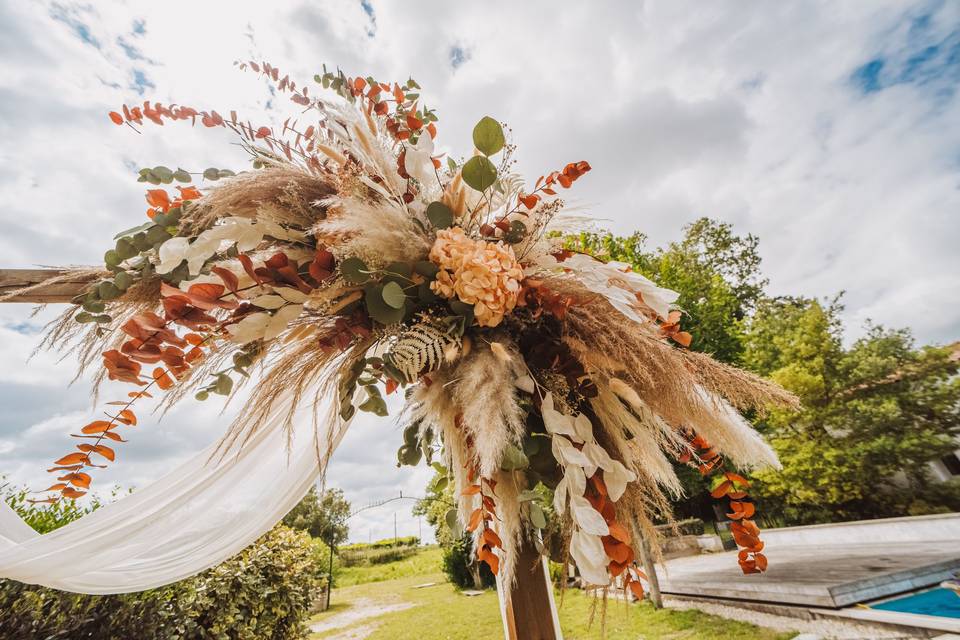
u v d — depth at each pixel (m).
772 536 9.48
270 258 0.92
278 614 4.39
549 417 0.83
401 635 7.28
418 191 1.09
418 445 1.10
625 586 0.82
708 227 16.62
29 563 1.37
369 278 0.88
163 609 3.25
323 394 1.01
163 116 1.08
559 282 1.01
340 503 13.32
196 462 1.60
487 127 0.94
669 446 0.98
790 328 12.93
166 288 0.77
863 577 4.84
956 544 6.41
